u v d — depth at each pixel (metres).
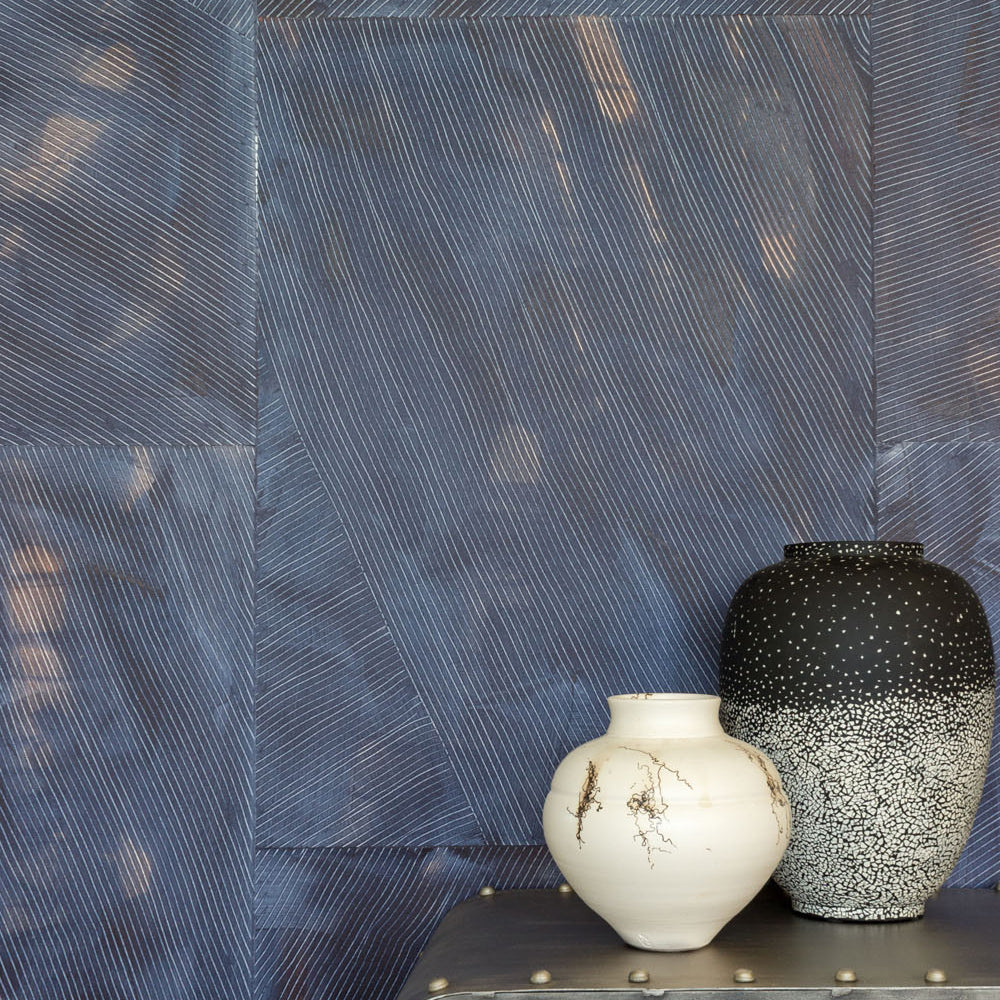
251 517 1.31
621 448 1.32
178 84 1.33
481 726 1.30
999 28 1.33
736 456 1.32
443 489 1.31
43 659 1.29
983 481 1.31
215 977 1.27
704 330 1.32
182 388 1.32
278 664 1.30
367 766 1.29
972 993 0.87
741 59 1.33
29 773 1.29
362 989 1.28
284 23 1.33
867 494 1.31
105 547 1.31
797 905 1.11
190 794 1.29
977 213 1.32
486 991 0.88
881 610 1.06
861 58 1.33
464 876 1.29
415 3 1.33
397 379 1.32
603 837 0.94
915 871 1.06
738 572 1.31
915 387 1.32
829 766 1.05
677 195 1.33
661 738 0.98
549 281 1.33
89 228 1.33
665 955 0.97
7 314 1.32
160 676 1.30
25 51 1.33
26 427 1.31
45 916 1.27
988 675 1.09
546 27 1.33
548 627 1.30
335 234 1.33
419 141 1.33
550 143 1.33
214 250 1.33
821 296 1.32
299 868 1.29
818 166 1.33
